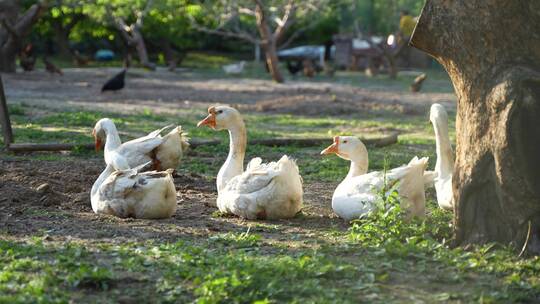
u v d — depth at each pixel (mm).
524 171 7801
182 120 23312
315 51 63250
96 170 13484
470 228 8211
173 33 57250
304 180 13875
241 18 47438
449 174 10594
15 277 7125
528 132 7867
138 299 6668
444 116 10695
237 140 11000
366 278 7168
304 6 43625
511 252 7832
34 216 9977
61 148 15711
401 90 39094
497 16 8047
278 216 10047
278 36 43875
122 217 10031
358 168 10297
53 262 7605
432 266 7621
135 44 51375
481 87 8148
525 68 7965
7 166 13734
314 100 29422
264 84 42062
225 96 33500
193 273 7156
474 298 6742
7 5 39688
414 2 53594
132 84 39125
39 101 28375
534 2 8062
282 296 6684
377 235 8578
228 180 10883
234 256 7703
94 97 31438
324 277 7207
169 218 10125
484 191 8125
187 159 15664
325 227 9648
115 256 7902
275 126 23281
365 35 55031
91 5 41719
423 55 59656
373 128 22875
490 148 8039
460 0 8188
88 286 6961
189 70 54312
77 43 67688
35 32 59531
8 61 40688
